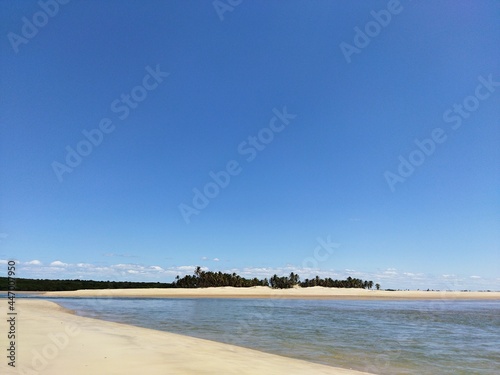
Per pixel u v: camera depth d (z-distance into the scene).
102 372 11.34
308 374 12.69
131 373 11.31
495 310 67.12
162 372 11.56
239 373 11.98
